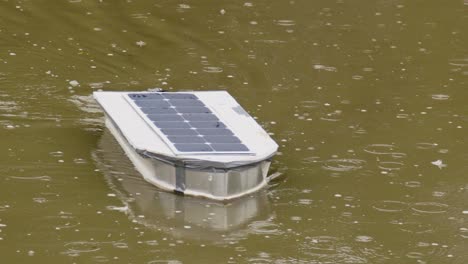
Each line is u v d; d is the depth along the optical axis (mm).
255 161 33250
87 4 51812
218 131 34875
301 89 43094
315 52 47281
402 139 38531
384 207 33438
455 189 34781
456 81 44594
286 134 38562
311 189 34469
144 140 34125
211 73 44438
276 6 53062
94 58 45500
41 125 38438
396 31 50344
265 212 32812
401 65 46219
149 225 31719
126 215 32250
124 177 34625
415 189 34719
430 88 43719
